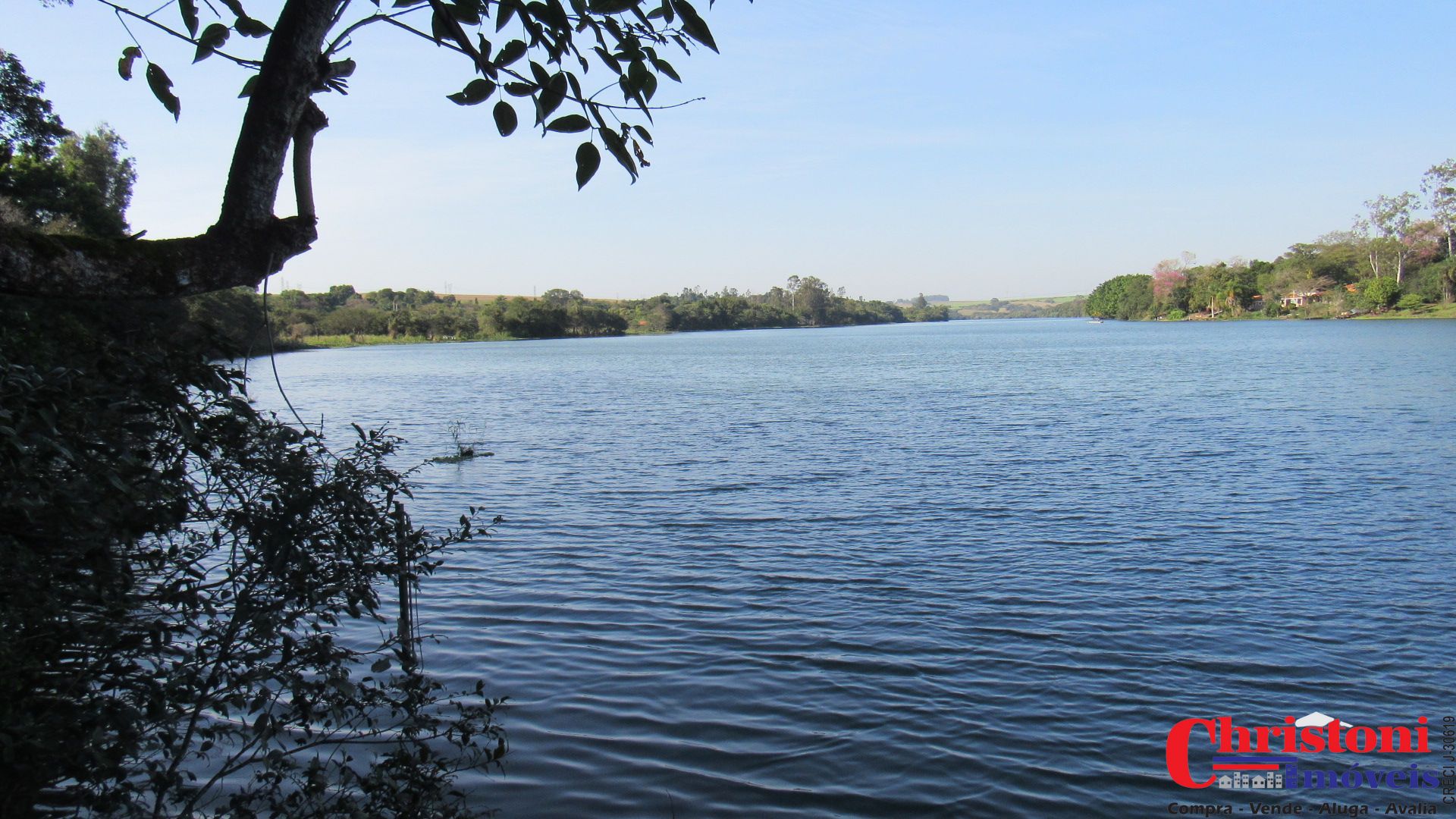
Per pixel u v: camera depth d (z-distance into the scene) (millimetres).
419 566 4363
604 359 83438
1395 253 130625
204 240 2592
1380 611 10391
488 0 2652
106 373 3381
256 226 2639
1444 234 128625
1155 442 24938
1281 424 28453
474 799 6277
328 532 3854
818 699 8102
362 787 4258
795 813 6289
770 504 16938
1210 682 8484
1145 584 11531
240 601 3717
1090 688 8352
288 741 6562
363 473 3996
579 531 14805
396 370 69125
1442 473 19219
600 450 24984
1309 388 40312
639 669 8766
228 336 3748
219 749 6285
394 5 2650
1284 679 8547
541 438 28094
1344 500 16609
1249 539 13820
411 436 29047
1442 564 12289
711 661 8977
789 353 92812
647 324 196125
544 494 18219
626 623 10125
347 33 2645
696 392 46281
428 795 4410
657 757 7008
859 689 8328
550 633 9750
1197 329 129000
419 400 42844
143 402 3459
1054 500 17031
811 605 10758
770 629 9914
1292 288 143250
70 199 31641
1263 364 56812
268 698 3814
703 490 18547
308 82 2578
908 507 16469
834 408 36625
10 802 3254
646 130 2709
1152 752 7199
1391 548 13203
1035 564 12523
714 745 7230
